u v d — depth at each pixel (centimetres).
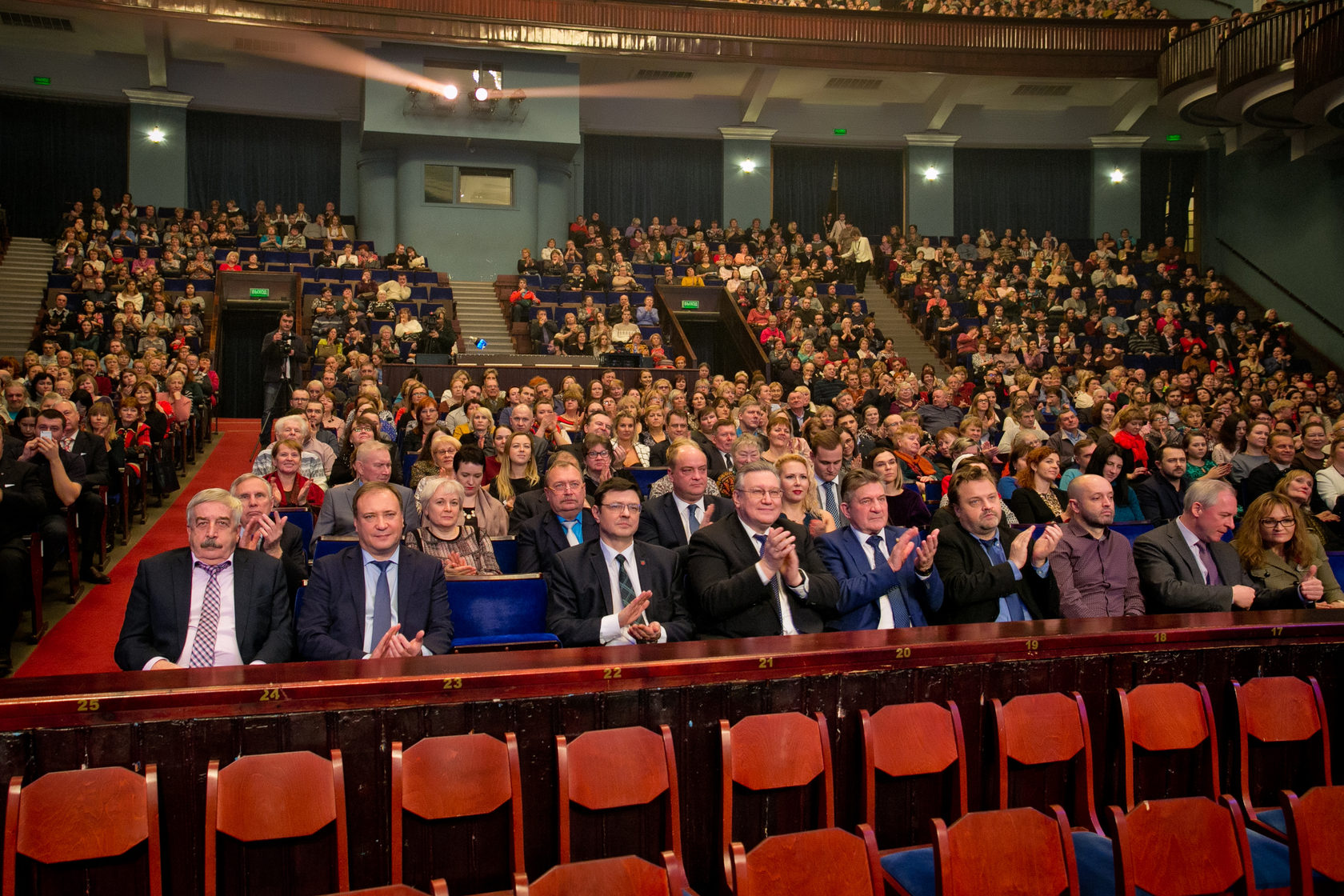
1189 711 275
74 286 1380
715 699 257
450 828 239
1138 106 1905
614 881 197
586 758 234
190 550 332
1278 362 1534
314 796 219
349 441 611
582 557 360
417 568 345
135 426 743
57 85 1700
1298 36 1257
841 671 266
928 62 1750
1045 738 263
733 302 1577
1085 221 2050
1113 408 785
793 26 1711
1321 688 303
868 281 1859
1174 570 408
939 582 367
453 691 238
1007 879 215
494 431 714
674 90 1920
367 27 1573
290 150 1844
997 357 1462
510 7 1622
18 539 457
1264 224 1864
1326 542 519
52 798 205
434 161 1722
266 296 1436
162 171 1753
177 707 224
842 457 526
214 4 1525
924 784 271
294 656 337
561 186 1844
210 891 211
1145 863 223
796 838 208
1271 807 287
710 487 550
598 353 1373
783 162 2044
